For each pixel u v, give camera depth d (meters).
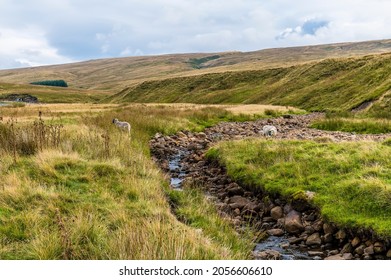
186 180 15.12
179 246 7.03
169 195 11.98
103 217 8.78
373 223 9.20
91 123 24.59
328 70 88.00
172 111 40.22
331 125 33.09
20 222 8.23
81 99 196.62
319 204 10.91
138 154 15.82
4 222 8.23
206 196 13.22
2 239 7.52
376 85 61.75
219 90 114.19
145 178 12.40
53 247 7.15
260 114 47.28
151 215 9.09
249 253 8.97
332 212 10.20
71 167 11.98
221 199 13.34
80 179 11.19
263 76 113.06
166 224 8.51
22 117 31.27
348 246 9.28
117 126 23.73
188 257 6.97
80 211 8.63
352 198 10.54
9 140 14.20
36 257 6.95
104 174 11.88
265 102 87.12
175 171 17.33
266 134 25.48
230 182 14.62
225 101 101.69
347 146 15.16
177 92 124.88
